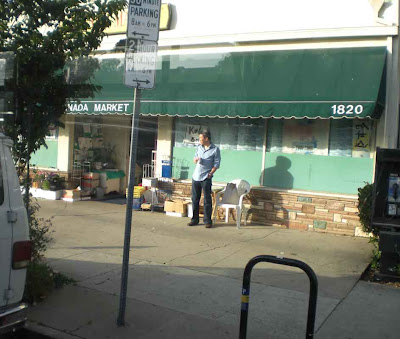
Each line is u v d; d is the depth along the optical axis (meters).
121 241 7.38
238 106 8.09
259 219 8.87
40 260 5.33
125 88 8.04
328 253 6.95
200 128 9.62
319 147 8.51
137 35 4.36
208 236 7.85
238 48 8.84
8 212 3.50
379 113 7.58
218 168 8.99
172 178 9.92
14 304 3.57
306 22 8.34
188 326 4.37
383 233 5.58
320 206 8.31
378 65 7.52
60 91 5.35
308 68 7.95
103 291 5.19
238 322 4.48
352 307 4.88
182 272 5.92
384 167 5.79
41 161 11.45
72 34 5.13
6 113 5.01
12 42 4.94
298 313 4.70
